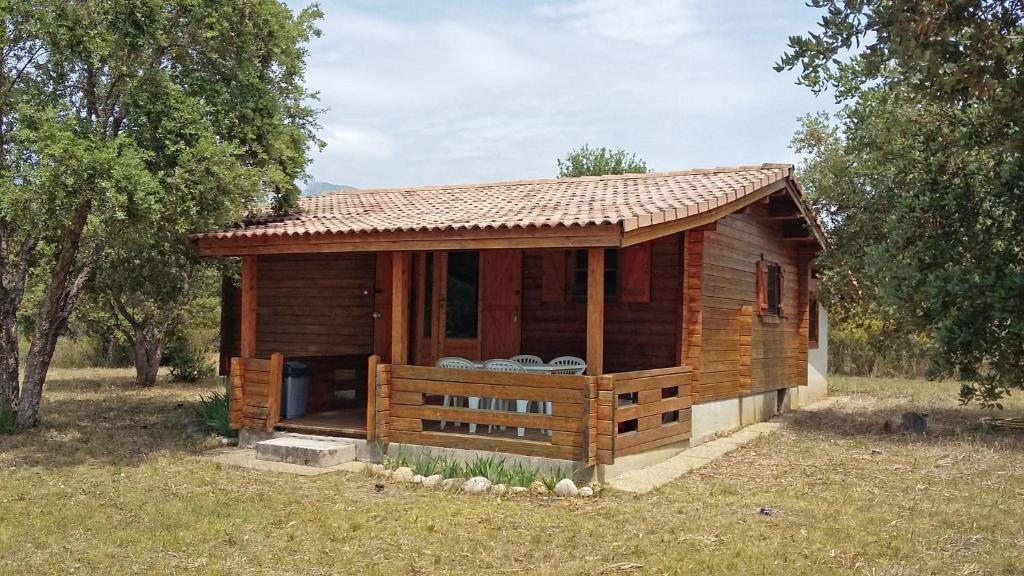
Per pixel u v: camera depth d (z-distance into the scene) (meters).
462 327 12.82
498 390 9.24
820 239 15.35
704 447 11.22
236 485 8.89
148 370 20.31
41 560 6.31
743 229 13.27
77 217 10.74
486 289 12.65
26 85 11.48
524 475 8.77
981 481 9.18
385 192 14.95
